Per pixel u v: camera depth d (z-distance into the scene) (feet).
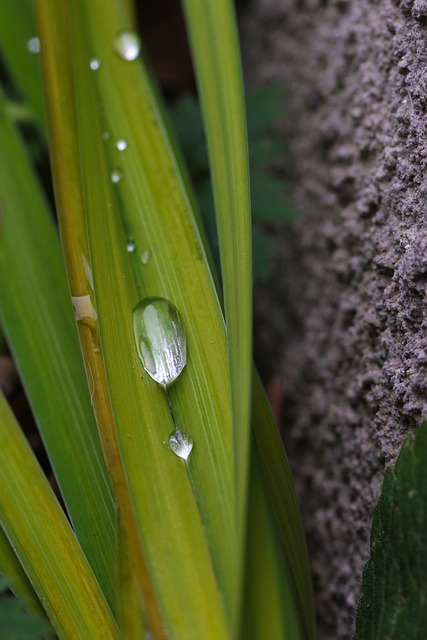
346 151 0.69
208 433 0.60
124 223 0.64
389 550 0.58
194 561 0.58
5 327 0.66
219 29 0.63
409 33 0.63
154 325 0.61
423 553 0.57
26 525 0.61
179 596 0.58
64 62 0.67
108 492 0.62
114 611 0.60
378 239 0.65
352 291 0.68
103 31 0.69
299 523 0.61
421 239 0.62
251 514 0.59
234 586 0.57
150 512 0.59
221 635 0.57
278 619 0.57
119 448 0.60
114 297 0.62
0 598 0.58
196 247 0.63
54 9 0.67
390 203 0.64
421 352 0.62
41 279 0.67
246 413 0.57
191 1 0.66
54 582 0.60
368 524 0.65
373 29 0.66
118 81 0.68
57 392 0.64
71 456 0.63
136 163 0.66
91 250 0.63
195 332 0.62
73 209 0.64
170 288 0.63
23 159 0.71
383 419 0.64
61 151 0.65
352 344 0.68
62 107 0.66
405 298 0.63
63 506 0.66
